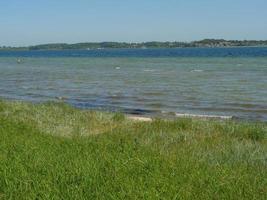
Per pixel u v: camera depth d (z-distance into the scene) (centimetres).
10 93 3516
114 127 1545
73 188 681
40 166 793
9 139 1055
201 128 1459
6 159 838
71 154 892
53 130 1416
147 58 12050
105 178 725
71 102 2875
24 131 1225
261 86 3709
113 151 943
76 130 1442
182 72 5794
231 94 3181
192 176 752
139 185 684
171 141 1232
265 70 5856
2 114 1719
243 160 973
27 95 3356
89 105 2720
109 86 3944
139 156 880
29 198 648
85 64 9119
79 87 3916
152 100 2927
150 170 777
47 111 1831
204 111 2442
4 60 12662
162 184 691
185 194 659
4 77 5431
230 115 2288
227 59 9906
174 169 794
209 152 1059
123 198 638
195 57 11819
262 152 1073
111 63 9350
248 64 7538
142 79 4678
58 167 780
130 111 2456
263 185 738
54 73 6131
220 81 4288
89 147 983
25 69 7462
